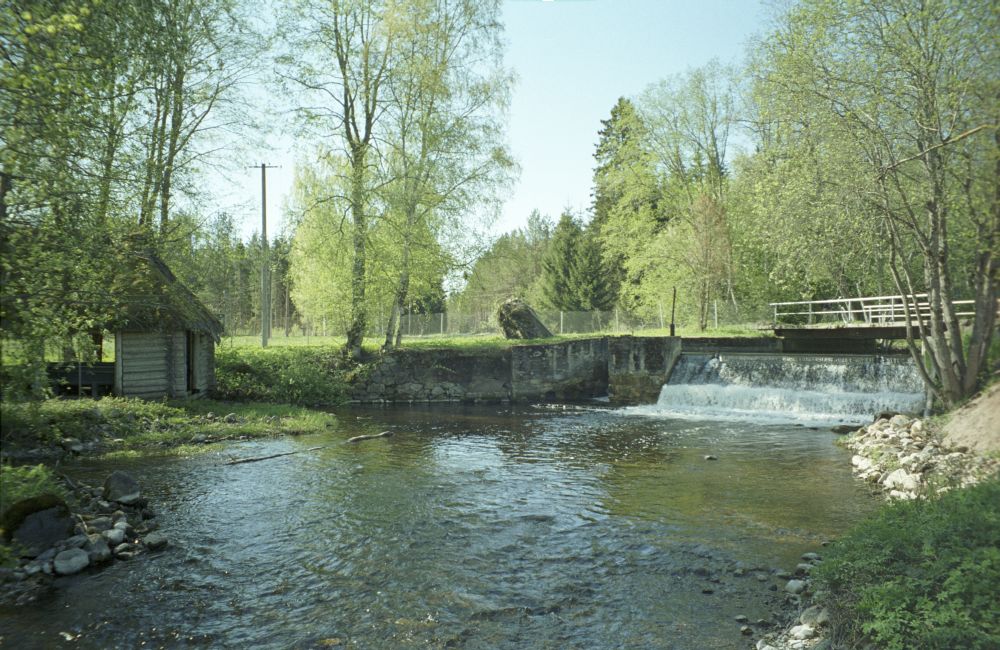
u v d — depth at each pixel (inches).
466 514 414.6
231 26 820.6
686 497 457.7
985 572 199.9
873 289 1227.2
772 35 638.5
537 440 711.1
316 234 1071.6
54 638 241.9
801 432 755.4
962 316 834.2
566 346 1144.2
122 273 480.7
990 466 410.9
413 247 1071.6
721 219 1448.1
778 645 231.0
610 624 256.4
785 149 673.6
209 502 434.0
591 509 427.2
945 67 536.4
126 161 466.3
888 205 601.9
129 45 436.5
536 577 308.2
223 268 829.8
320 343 1353.3
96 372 780.6
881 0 556.1
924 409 761.6
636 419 885.2
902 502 293.4
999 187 538.0
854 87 582.6
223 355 1031.0
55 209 372.8
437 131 1056.2
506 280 2839.6
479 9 1071.0
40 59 325.4
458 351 1108.5
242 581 301.0
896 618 196.1
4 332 343.0
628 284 1768.0
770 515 409.1
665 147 1638.8
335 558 332.8
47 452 547.2
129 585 293.4
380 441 697.0
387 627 253.8
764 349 1111.6
